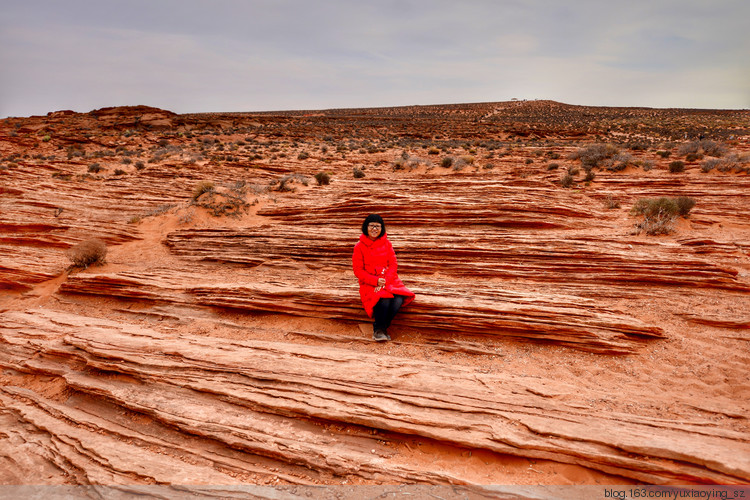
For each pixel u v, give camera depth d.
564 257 8.80
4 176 26.30
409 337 6.54
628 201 15.15
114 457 4.13
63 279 10.88
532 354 5.88
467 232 10.87
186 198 19.02
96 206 18.08
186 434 4.49
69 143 51.94
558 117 104.69
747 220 12.10
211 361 5.68
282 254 10.58
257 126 79.12
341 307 7.04
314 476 3.81
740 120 83.00
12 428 4.88
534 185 17.20
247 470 3.94
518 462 3.80
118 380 5.62
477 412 4.34
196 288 8.43
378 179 23.09
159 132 63.06
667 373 5.21
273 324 7.30
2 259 11.98
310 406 4.61
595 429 3.93
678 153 29.67
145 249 12.71
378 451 4.08
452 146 50.84
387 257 6.14
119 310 8.62
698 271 7.67
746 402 4.46
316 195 18.14
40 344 6.80
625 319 6.16
